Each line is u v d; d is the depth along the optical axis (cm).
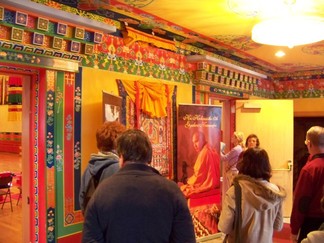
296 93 645
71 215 304
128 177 160
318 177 245
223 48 456
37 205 292
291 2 284
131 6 302
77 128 310
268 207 222
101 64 333
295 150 700
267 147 561
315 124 683
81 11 310
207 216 439
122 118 350
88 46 307
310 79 631
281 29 282
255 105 557
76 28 294
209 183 441
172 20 341
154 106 385
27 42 268
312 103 630
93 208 158
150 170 165
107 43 338
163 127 400
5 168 739
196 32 383
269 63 556
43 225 288
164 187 160
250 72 550
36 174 294
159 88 392
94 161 226
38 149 292
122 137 170
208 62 445
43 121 288
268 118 561
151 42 381
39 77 291
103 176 218
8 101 823
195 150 426
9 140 894
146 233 153
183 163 414
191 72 444
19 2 249
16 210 582
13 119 809
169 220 157
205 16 327
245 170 231
